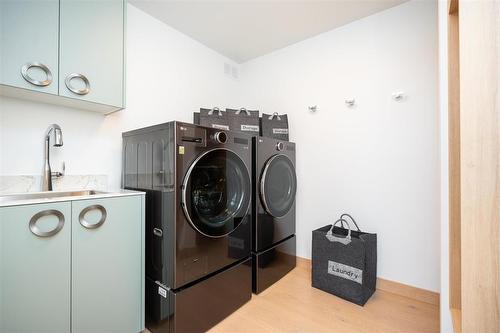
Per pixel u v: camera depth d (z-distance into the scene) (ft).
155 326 4.62
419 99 5.99
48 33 4.11
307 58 7.96
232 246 5.41
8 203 3.15
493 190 2.33
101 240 4.01
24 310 3.26
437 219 5.72
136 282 4.48
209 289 4.85
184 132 4.42
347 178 7.06
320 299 5.92
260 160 6.22
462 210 2.46
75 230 3.72
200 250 4.69
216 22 7.09
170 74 7.26
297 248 8.00
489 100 2.35
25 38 3.87
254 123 7.19
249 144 5.95
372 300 5.90
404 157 6.16
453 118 3.55
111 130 5.92
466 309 2.43
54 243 3.51
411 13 6.13
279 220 6.98
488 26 2.35
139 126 6.47
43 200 3.44
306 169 7.87
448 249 3.63
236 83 9.63
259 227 6.16
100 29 4.79
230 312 5.31
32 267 3.32
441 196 3.72
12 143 4.52
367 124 6.74
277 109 8.66
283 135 7.68
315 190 7.66
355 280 5.73
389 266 6.34
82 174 5.40
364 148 6.78
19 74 3.82
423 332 4.75
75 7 4.44
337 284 6.03
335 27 7.32
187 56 7.77
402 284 6.14
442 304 3.67
